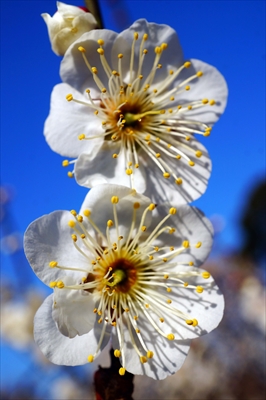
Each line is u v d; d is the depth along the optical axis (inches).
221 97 2.9
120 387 2.7
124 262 2.8
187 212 2.7
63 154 2.7
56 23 2.8
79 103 2.8
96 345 2.6
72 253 2.6
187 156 2.9
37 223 2.5
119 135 2.8
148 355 2.6
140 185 2.7
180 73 2.9
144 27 2.8
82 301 2.5
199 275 2.7
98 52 2.7
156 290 2.8
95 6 3.1
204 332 2.7
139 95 2.9
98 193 2.5
